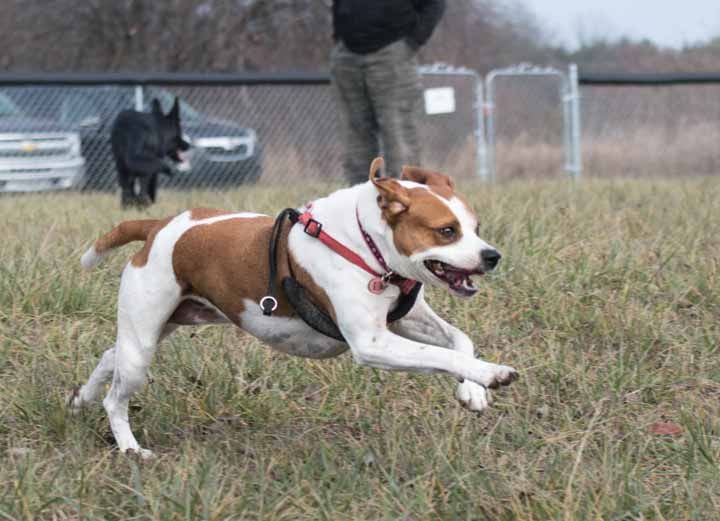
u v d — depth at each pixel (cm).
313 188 1135
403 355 434
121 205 1105
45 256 729
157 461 477
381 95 955
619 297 659
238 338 631
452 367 425
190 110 1459
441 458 455
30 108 1427
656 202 952
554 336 614
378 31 940
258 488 445
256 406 547
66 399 542
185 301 504
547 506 411
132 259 498
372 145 1005
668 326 627
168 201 1131
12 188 1399
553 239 754
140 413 546
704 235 793
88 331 631
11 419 530
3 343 607
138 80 1320
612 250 722
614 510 411
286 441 510
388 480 429
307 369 582
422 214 428
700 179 1368
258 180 1448
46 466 471
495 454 485
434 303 654
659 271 693
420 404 545
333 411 544
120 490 441
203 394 555
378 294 442
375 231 438
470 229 430
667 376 568
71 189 1415
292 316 472
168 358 592
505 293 669
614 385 548
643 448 472
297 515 416
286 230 463
